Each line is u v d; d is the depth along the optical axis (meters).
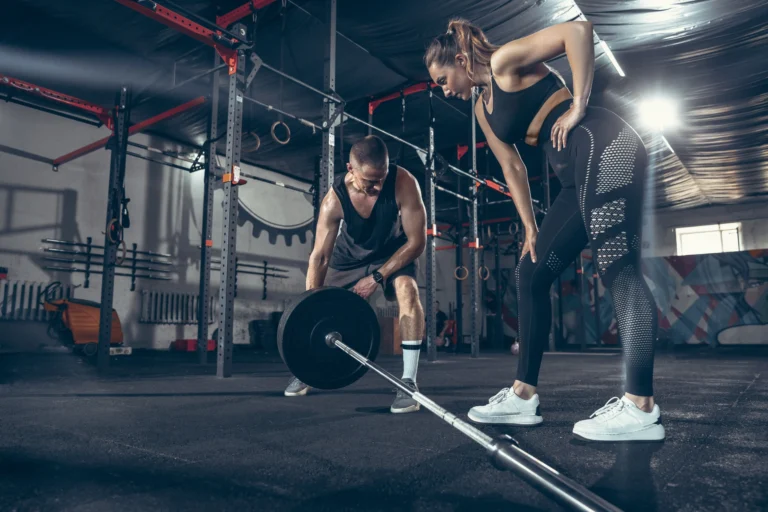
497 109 1.47
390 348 7.31
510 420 1.50
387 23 4.60
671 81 5.56
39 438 1.29
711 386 2.76
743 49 4.94
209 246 5.06
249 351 7.55
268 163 8.32
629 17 4.45
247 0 4.61
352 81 5.87
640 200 1.30
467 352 8.67
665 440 1.29
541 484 0.69
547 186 7.70
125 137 4.51
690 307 10.59
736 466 1.04
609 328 11.50
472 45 1.49
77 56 5.27
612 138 1.29
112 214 4.27
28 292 6.02
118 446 1.21
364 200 1.99
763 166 8.07
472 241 6.53
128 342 6.78
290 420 1.59
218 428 1.45
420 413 1.73
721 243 10.66
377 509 0.78
